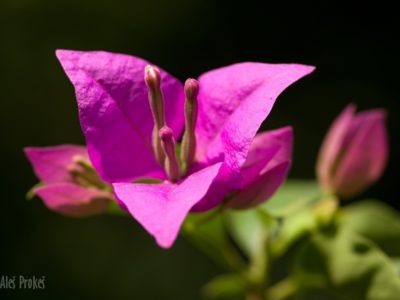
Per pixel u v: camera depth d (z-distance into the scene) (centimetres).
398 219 24
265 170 19
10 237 45
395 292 21
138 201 17
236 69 19
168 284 45
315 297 40
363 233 24
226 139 19
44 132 49
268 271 23
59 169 21
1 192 46
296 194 25
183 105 20
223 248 23
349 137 23
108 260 45
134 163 20
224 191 19
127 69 20
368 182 23
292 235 23
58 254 45
